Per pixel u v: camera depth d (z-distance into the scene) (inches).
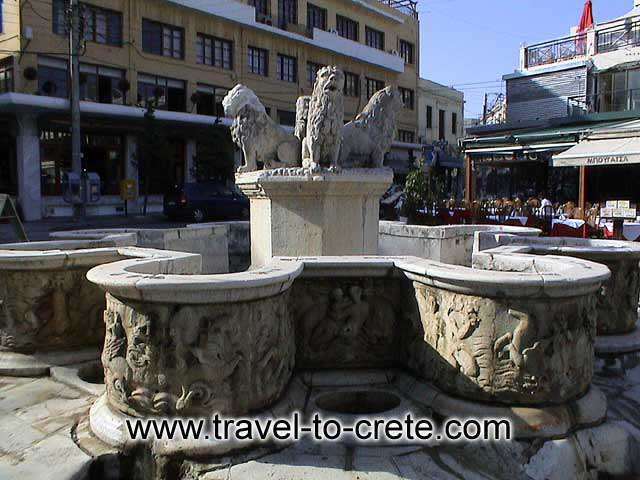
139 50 877.8
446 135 1542.8
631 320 172.9
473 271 119.8
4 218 306.2
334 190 199.5
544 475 105.7
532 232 261.4
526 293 111.0
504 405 115.9
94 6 821.9
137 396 109.9
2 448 109.2
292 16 1130.0
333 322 137.9
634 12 842.2
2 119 767.7
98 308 159.9
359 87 1251.8
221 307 107.3
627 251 165.5
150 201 924.0
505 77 903.7
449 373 121.7
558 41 860.0
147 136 817.5
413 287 133.6
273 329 117.1
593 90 796.6
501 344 114.0
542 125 772.0
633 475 114.9
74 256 152.3
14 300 151.6
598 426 119.1
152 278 107.9
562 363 115.1
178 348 106.1
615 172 736.3
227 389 109.1
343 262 134.6
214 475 101.6
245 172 224.1
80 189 729.0
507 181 922.1
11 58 753.6
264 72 1073.5
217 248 299.0
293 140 226.4
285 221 204.4
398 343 141.3
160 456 105.9
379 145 221.9
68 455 106.1
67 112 751.7
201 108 974.4
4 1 756.6
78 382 141.1
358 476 100.7
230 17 979.9
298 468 103.2
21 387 141.1
